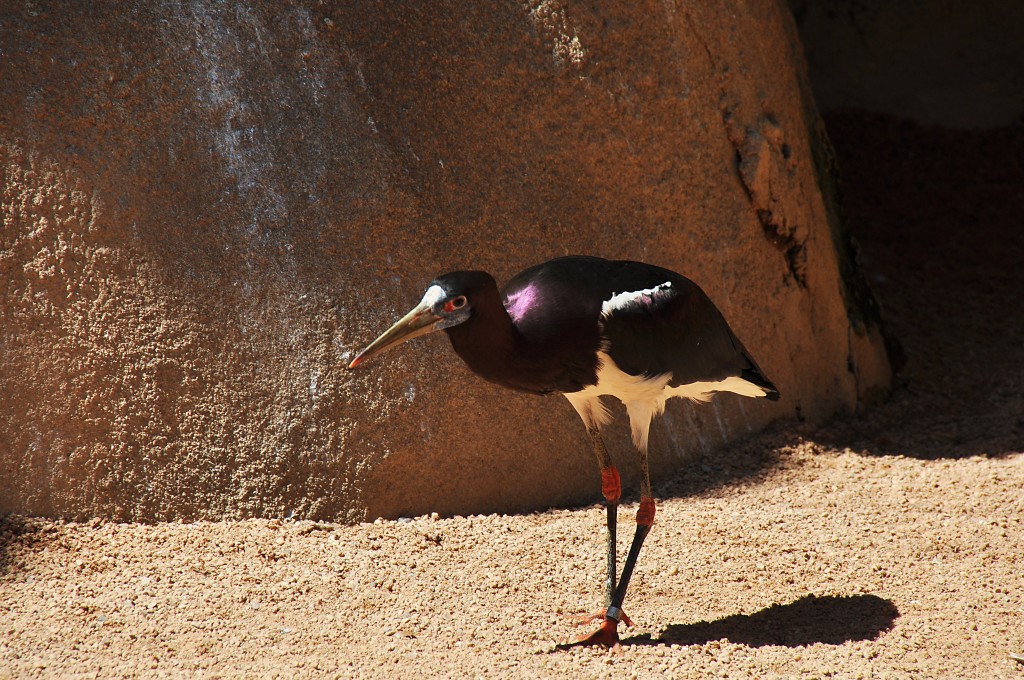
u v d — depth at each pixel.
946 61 21.16
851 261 14.12
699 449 11.95
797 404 12.78
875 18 21.14
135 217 10.29
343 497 10.39
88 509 10.17
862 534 10.14
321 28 10.60
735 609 8.86
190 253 10.34
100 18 10.32
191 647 8.02
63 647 7.99
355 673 7.62
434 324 7.79
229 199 10.42
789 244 12.66
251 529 10.06
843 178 20.06
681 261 11.64
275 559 9.60
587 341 8.10
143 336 10.25
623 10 11.32
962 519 10.30
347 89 10.62
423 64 10.81
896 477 11.40
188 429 10.28
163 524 10.14
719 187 11.98
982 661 7.83
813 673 7.65
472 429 10.73
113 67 10.29
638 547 8.62
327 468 10.38
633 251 11.39
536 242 11.06
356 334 10.46
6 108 10.26
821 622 8.57
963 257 17.84
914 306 16.45
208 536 9.91
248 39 10.49
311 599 8.91
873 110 21.28
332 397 10.41
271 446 10.34
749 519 10.51
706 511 10.73
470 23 10.91
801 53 14.30
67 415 10.22
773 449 11.99
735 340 9.65
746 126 12.10
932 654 7.95
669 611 8.86
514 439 10.94
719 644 8.15
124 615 8.51
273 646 8.08
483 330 7.88
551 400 11.12
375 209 10.55
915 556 9.66
